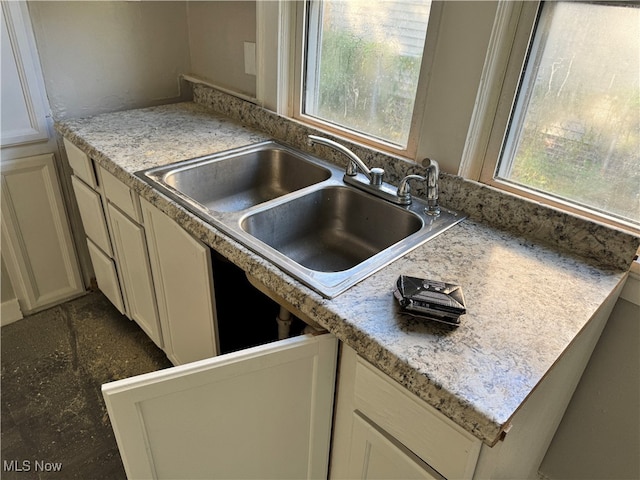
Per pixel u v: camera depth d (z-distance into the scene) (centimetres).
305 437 114
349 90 162
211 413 100
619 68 106
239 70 195
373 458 103
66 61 186
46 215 206
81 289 231
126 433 91
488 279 105
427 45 129
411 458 92
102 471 156
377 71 151
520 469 116
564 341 87
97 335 211
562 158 121
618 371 127
